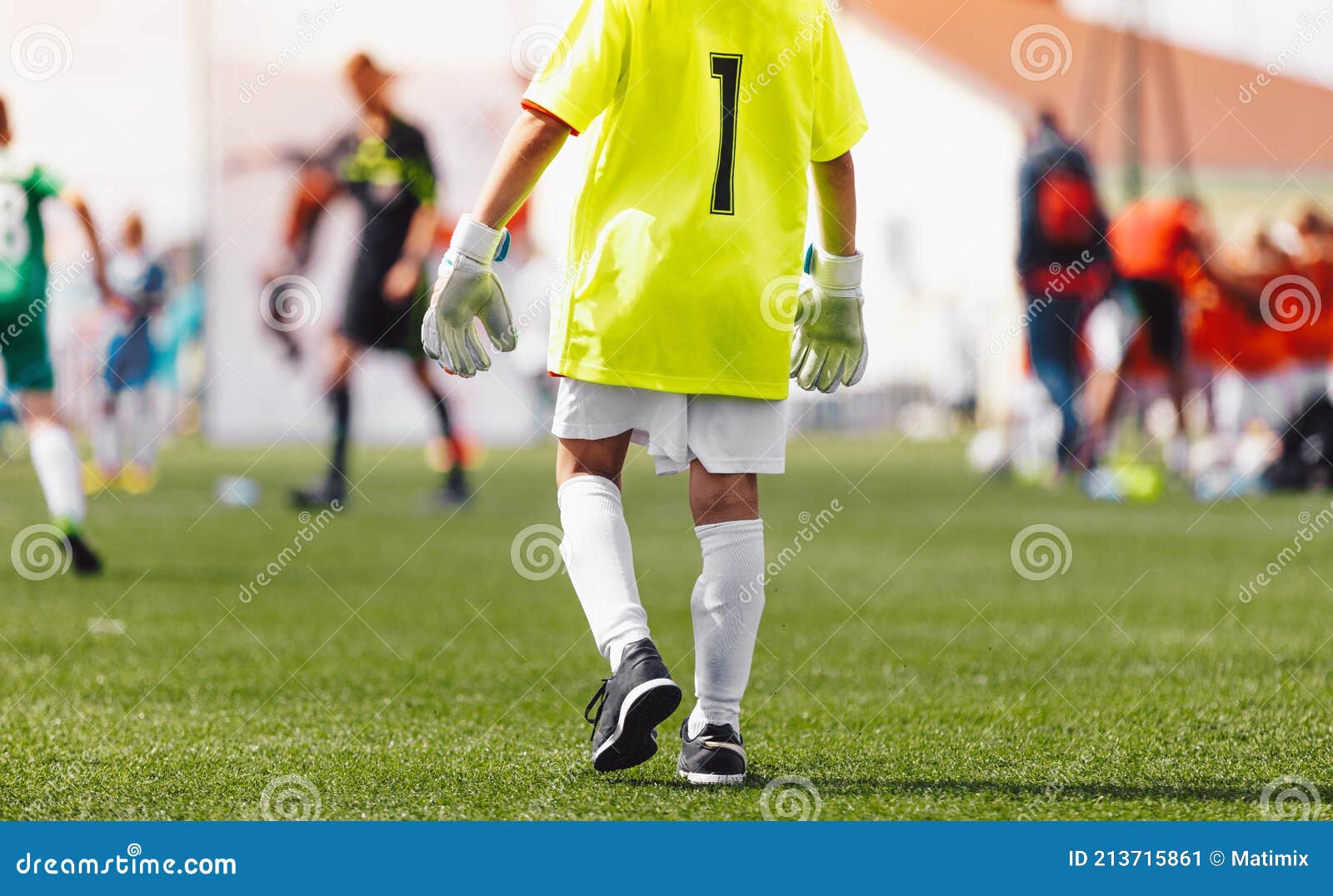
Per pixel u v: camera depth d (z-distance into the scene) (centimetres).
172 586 1958
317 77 6181
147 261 3972
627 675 861
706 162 891
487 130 6000
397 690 1262
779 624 1648
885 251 8762
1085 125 5075
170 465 4819
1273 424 3831
